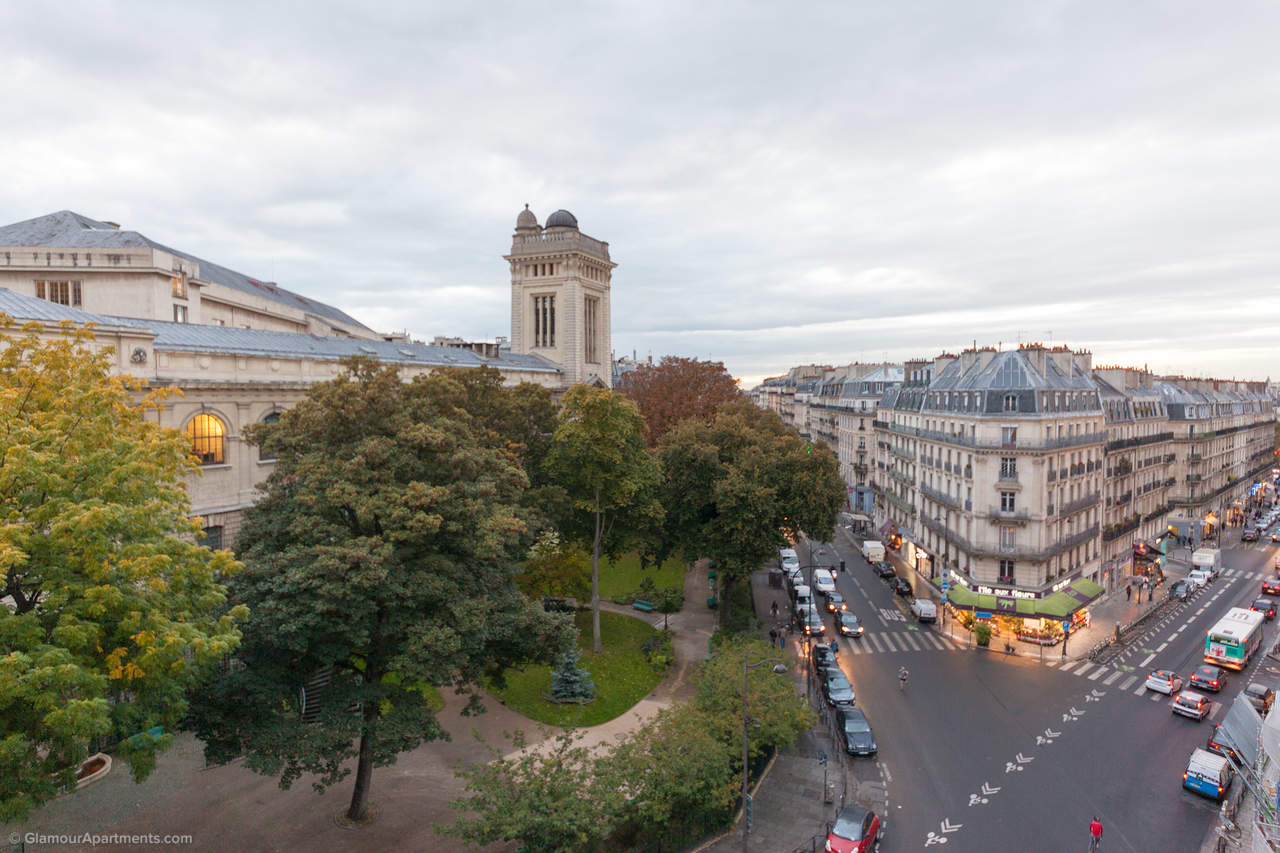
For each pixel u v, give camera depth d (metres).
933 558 74.25
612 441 48.78
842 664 52.69
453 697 42.31
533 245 103.25
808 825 32.41
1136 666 53.16
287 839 28.52
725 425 67.19
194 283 64.38
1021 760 38.44
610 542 56.34
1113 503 75.94
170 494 22.42
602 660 48.66
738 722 33.44
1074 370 72.00
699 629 57.50
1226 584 79.50
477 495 32.31
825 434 137.62
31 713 18.50
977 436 62.69
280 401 47.72
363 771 29.91
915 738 40.94
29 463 18.86
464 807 25.73
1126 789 35.56
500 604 32.22
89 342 36.00
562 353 102.56
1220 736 37.75
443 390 37.91
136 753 20.77
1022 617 58.69
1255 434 135.75
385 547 27.55
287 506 31.19
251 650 28.39
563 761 27.67
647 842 28.98
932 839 31.38
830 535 59.72
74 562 19.42
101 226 70.00
